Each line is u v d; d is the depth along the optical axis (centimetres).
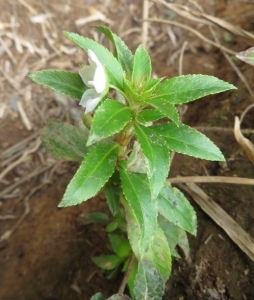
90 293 26
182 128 17
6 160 35
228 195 25
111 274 25
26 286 28
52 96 38
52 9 43
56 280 27
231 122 28
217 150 16
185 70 36
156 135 16
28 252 29
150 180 15
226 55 31
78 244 28
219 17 39
